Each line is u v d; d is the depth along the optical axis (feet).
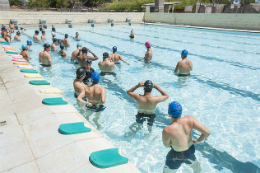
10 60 18.74
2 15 51.16
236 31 48.55
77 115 9.52
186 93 14.51
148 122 10.68
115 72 18.94
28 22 55.36
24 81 13.51
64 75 17.63
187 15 62.69
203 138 7.68
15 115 9.21
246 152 8.38
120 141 9.07
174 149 7.80
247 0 88.28
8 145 6.92
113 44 33.42
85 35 42.60
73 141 7.17
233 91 14.93
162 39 39.55
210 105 12.70
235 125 10.44
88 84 15.14
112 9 90.17
